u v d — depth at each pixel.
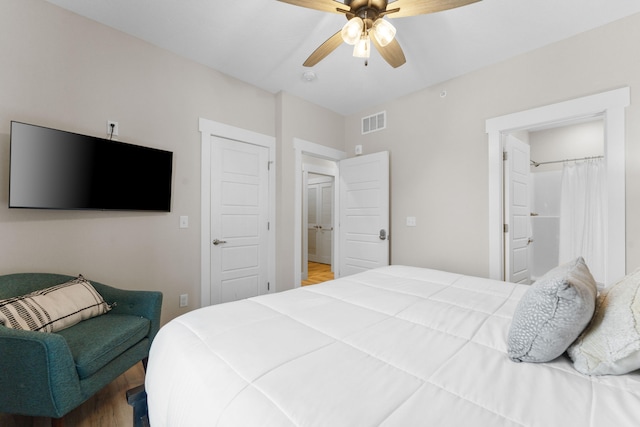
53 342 1.27
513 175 2.87
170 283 2.56
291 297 1.49
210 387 0.76
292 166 3.40
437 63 2.70
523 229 3.10
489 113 2.72
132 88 2.35
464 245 2.88
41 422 1.54
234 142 3.05
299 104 3.48
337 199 4.03
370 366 0.82
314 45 2.47
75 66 2.07
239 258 3.08
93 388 1.44
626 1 1.93
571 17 2.08
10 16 1.83
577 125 4.27
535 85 2.46
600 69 2.17
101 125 2.19
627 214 2.06
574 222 4.08
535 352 0.82
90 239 2.13
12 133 1.73
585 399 0.66
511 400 0.66
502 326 1.08
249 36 2.35
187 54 2.62
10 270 1.80
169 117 2.56
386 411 0.63
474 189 2.82
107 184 2.14
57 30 2.00
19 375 1.25
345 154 4.02
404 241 3.37
